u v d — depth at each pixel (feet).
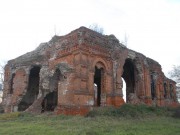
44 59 83.30
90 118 57.11
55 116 60.90
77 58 67.87
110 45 79.10
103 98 72.38
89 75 69.05
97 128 42.32
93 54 71.61
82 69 67.31
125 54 84.94
